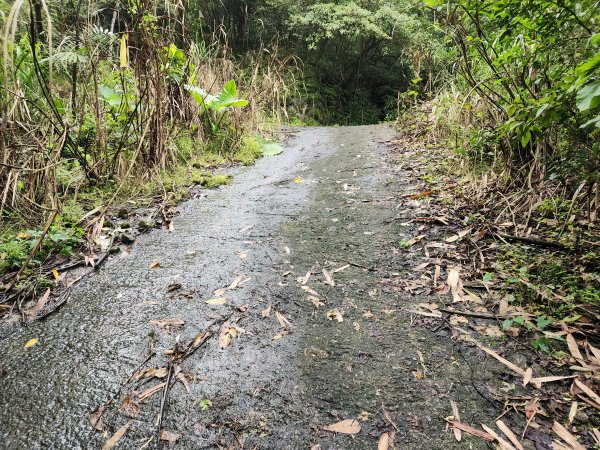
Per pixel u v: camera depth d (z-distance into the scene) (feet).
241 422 3.84
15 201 7.54
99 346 4.96
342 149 15.30
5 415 4.00
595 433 3.57
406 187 10.00
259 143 15.89
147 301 5.87
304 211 9.11
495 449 3.50
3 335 5.20
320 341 4.93
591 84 3.39
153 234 8.18
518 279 5.64
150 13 10.69
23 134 8.34
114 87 12.53
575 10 4.72
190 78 13.78
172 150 12.09
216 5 30.19
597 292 5.18
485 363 4.46
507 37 6.25
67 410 4.04
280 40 34.30
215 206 9.69
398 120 18.24
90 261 6.95
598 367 4.19
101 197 9.61
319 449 3.55
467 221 7.55
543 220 7.15
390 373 4.39
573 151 5.89
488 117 9.68
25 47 9.23
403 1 34.01
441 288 5.87
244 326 5.24
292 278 6.37
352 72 41.52
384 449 3.53
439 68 19.97
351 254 7.06
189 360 4.67
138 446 3.63
